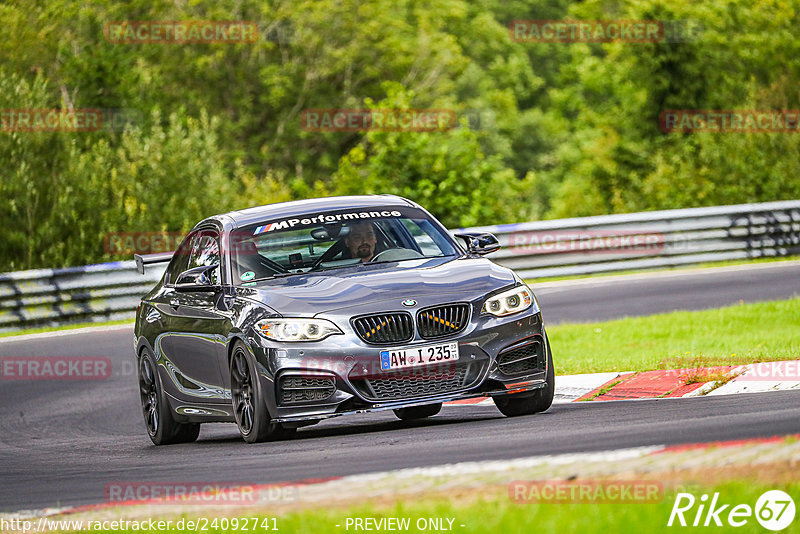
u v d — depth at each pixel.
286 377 23.16
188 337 26.73
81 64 118.25
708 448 16.94
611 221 62.12
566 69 171.00
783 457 15.73
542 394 24.69
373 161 78.38
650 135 126.06
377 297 23.48
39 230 72.00
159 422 28.80
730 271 58.56
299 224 26.94
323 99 144.88
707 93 126.62
